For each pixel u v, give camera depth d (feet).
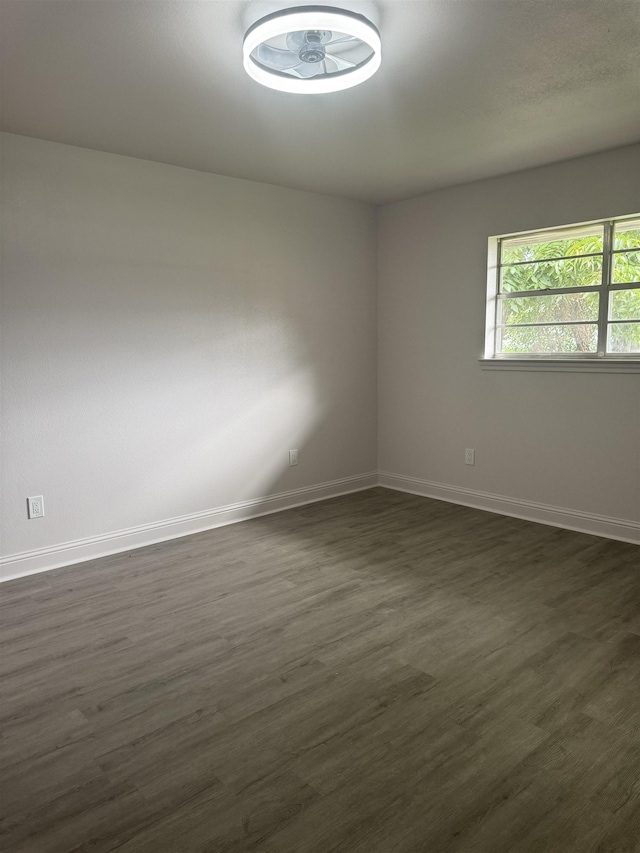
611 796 5.66
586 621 9.11
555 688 7.41
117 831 5.35
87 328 11.67
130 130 10.44
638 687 7.39
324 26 6.47
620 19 6.91
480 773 5.99
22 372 10.96
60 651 8.48
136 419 12.49
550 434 13.62
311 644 8.57
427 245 15.55
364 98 9.11
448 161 12.55
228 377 13.93
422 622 9.16
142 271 12.33
